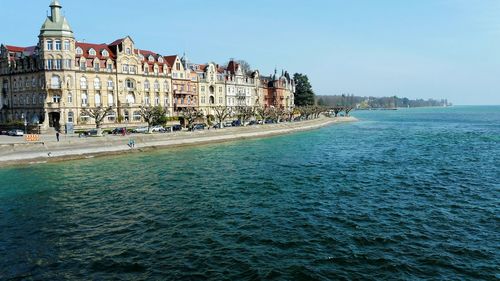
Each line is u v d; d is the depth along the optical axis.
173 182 49.56
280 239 29.23
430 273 23.81
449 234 30.16
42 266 25.16
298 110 180.88
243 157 70.94
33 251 27.61
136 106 110.62
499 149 79.12
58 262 25.75
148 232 31.25
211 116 132.00
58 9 96.81
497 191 43.50
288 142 97.31
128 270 24.50
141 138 82.00
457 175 52.62
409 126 157.75
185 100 131.62
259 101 177.88
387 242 28.55
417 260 25.56
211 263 25.27
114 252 27.31
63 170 58.19
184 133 91.81
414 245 28.00
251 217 34.72
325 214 35.34
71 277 23.67
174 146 85.62
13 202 40.59
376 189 44.97
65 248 28.11
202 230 31.50
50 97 96.44
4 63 109.00
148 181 50.31
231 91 155.00
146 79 115.12
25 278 23.55
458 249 27.27
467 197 41.09
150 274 23.91
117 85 107.00
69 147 70.31
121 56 107.69
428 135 113.50
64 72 96.19
